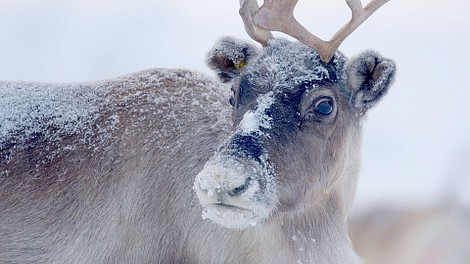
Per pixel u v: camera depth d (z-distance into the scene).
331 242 11.26
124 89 11.88
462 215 17.58
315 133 10.28
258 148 9.81
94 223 11.24
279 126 10.04
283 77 10.23
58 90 11.95
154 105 11.68
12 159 11.41
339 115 10.52
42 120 11.64
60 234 11.23
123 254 11.31
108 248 11.27
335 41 10.38
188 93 11.81
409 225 17.61
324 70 10.39
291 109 10.13
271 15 10.35
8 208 11.28
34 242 11.24
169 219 11.36
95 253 11.24
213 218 9.62
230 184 9.35
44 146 11.47
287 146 10.02
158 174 11.38
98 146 11.41
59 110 11.71
